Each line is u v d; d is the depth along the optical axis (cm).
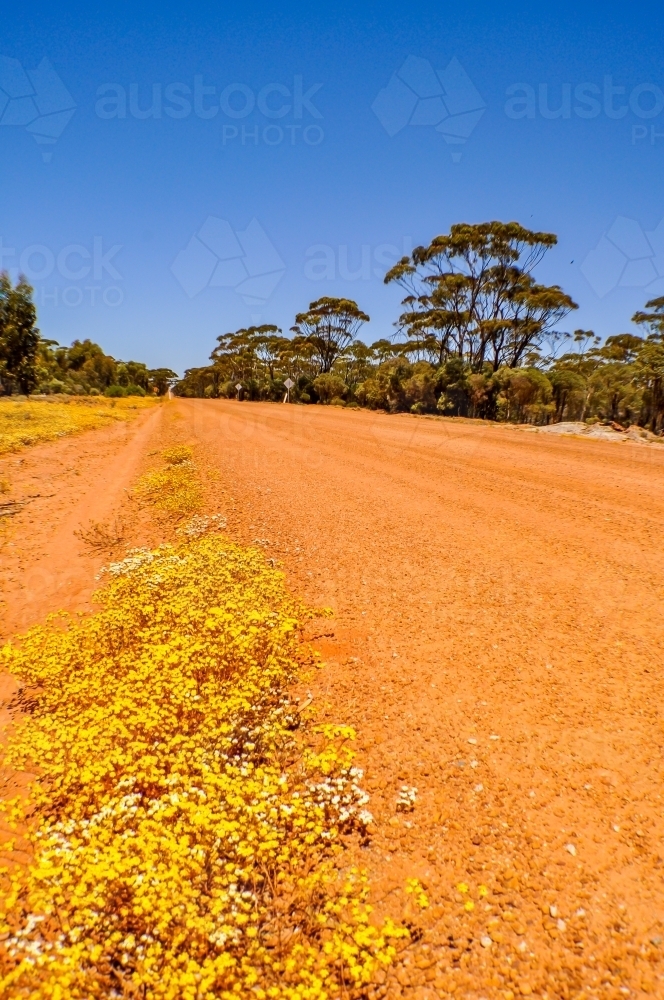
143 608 534
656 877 277
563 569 666
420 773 355
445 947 250
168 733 369
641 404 3678
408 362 4069
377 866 292
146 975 213
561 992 229
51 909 240
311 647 516
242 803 279
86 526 969
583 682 439
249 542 833
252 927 234
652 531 780
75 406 3934
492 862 290
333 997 229
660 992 226
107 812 291
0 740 402
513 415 3684
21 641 507
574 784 338
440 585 638
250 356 7362
